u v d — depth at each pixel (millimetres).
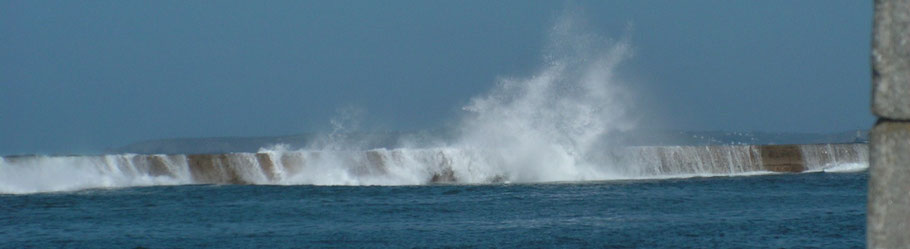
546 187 70562
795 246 37938
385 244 39219
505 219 48281
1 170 66812
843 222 45500
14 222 47938
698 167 83500
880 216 6379
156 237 42062
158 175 72062
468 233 42531
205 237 41969
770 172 85688
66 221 48281
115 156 71062
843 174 82375
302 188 68625
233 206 55375
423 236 41594
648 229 43469
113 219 49031
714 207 53531
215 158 73312
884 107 6238
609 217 48844
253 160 73750
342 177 74625
